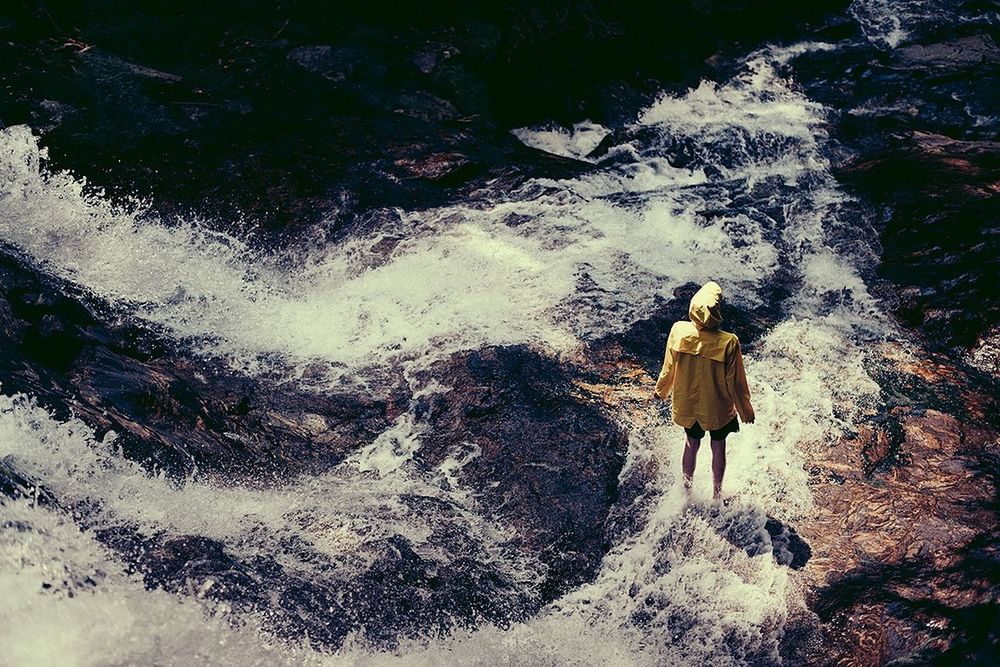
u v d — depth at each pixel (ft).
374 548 19.42
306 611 17.92
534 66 41.78
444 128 37.93
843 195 34.58
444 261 29.68
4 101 33.91
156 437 21.02
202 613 17.34
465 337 26.45
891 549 20.10
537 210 32.89
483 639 18.33
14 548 17.06
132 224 29.84
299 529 19.83
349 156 34.78
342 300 28.07
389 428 23.53
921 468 22.29
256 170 33.19
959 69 44.68
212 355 25.26
